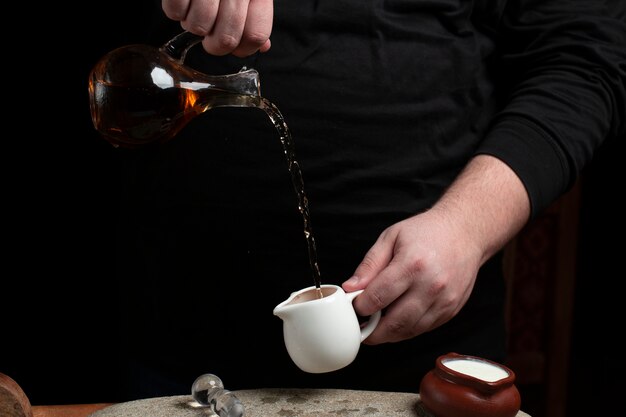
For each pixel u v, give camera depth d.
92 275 1.77
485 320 1.23
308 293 1.04
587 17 1.19
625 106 1.19
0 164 1.69
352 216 1.14
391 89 1.15
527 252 2.03
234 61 1.13
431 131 1.17
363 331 1.04
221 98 0.98
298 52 1.13
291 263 1.15
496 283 1.23
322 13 1.13
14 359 1.77
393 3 1.15
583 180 2.02
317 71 1.13
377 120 1.14
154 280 1.19
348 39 1.14
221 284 1.16
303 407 1.04
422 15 1.17
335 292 1.01
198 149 1.14
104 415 1.02
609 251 1.99
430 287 1.02
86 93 1.69
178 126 0.98
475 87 1.19
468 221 1.07
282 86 1.13
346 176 1.14
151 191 1.18
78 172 1.72
